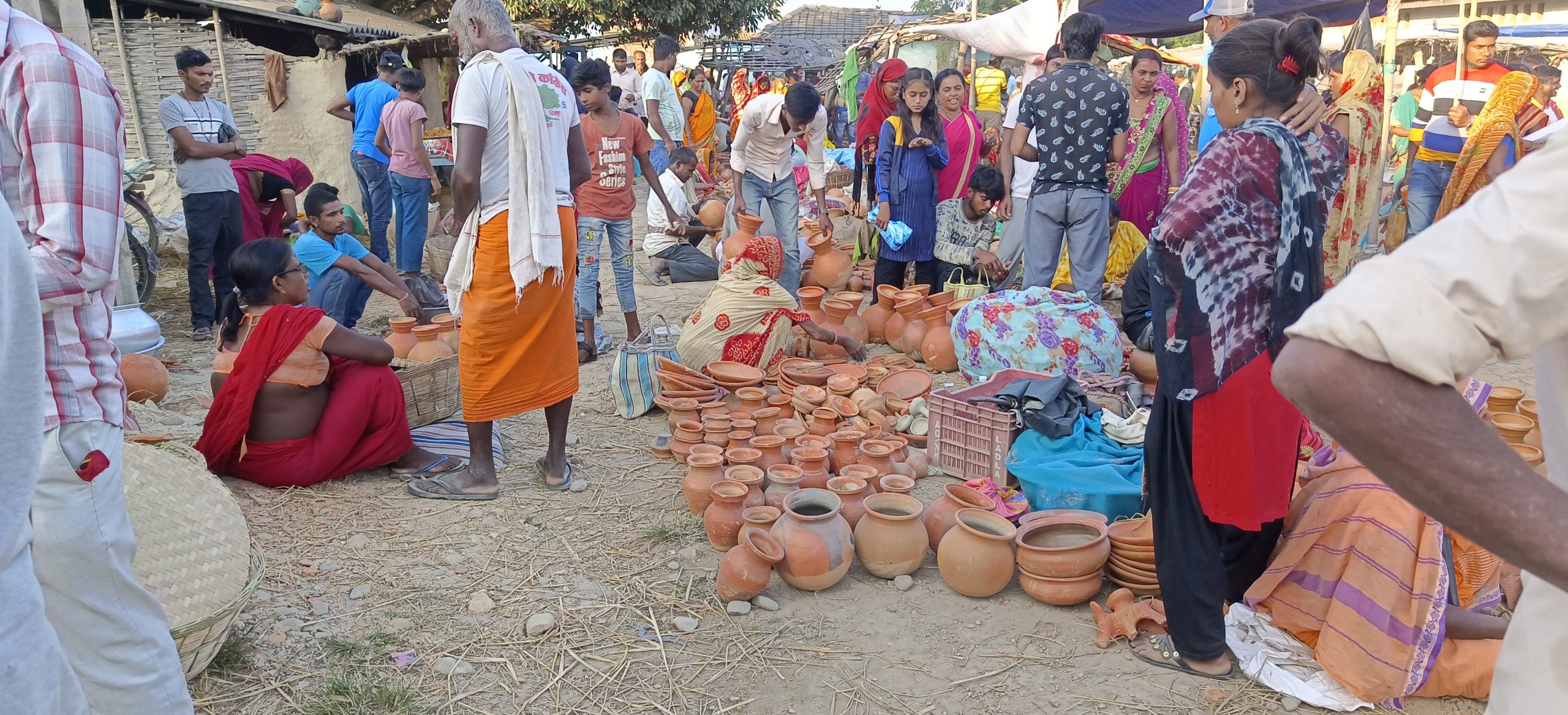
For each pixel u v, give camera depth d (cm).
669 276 920
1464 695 291
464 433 515
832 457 444
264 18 1354
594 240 646
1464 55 805
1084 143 614
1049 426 434
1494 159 736
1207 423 277
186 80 700
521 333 419
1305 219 268
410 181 812
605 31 2775
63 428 203
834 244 779
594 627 337
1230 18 635
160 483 304
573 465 483
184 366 649
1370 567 287
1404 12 1612
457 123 387
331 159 1308
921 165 696
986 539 346
